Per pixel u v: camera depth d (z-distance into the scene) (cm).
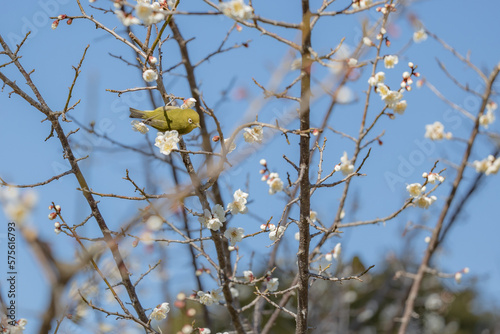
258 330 643
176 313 609
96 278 318
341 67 407
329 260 588
